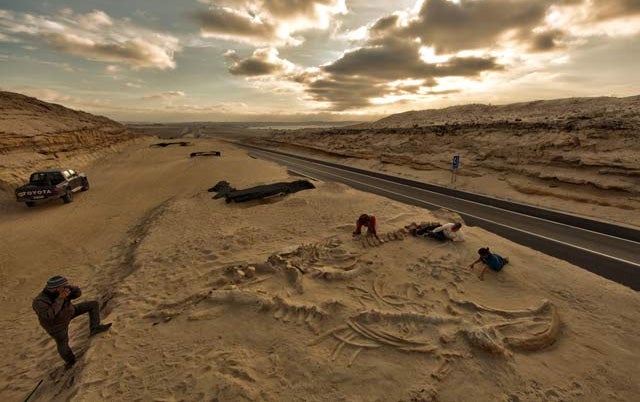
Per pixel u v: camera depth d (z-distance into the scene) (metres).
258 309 6.44
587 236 13.04
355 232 10.53
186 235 12.12
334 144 56.84
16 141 26.67
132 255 10.67
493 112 60.72
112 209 18.19
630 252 11.17
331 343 5.43
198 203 17.66
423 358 5.02
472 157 28.78
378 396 4.33
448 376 4.66
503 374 4.72
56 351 6.31
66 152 33.78
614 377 4.77
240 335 5.76
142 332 6.04
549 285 7.65
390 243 9.91
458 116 66.69
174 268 9.09
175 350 5.46
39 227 14.73
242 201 17.59
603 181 18.05
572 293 7.32
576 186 19.17
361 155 42.75
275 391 4.45
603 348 5.44
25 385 5.36
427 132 40.41
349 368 4.85
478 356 5.02
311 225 12.77
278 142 78.06
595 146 21.28
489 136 31.50
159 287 7.95
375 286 7.37
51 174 19.23
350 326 5.84
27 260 11.36
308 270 8.06
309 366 4.90
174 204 17.48
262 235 11.72
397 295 7.00
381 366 4.88
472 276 7.89
